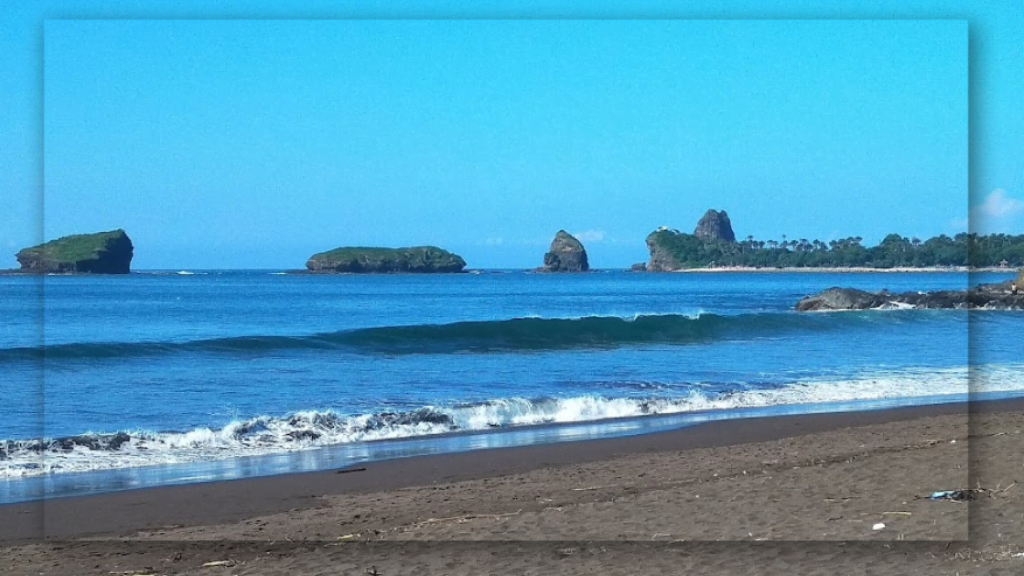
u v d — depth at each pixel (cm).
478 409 1499
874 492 779
